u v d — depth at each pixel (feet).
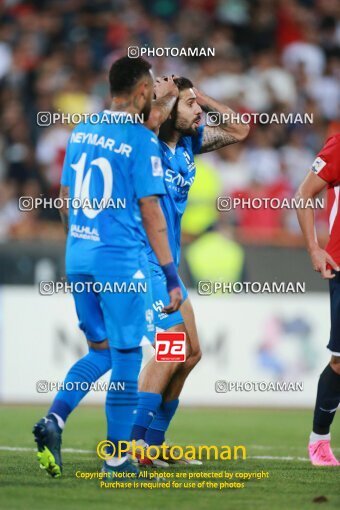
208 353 141.79
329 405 78.13
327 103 203.21
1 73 197.57
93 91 191.72
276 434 105.81
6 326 138.62
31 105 187.62
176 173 77.77
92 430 107.14
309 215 77.77
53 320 138.92
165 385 74.02
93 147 63.93
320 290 144.56
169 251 63.52
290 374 143.02
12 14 211.00
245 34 213.66
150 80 64.80
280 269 143.64
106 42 205.87
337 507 57.11
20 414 122.21
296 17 218.18
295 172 180.96
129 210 63.36
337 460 80.64
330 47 215.92
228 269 142.41
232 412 131.85
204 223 146.20
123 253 63.00
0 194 165.68
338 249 77.77
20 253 139.44
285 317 143.13
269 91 195.42
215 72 196.75
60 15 211.61
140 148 62.95
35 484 63.26
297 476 71.00
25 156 173.37
